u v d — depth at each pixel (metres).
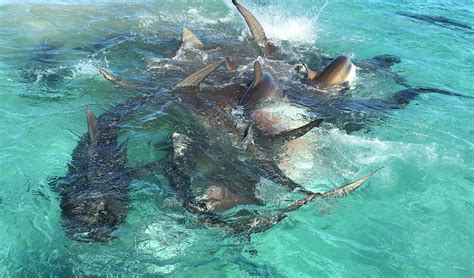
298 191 6.10
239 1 14.98
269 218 5.68
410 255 5.29
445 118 8.40
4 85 8.66
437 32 13.19
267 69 9.56
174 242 5.32
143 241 5.30
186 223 5.54
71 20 12.34
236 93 8.26
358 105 8.59
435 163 6.99
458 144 7.54
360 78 9.73
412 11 15.23
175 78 9.09
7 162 6.56
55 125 7.56
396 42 12.28
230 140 6.88
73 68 9.49
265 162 6.54
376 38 12.51
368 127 7.87
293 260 5.21
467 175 6.76
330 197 6.03
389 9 15.27
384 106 8.68
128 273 4.94
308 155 6.88
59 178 6.21
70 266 4.97
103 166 6.34
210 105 7.79
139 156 6.55
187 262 5.11
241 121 7.34
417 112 8.56
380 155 7.09
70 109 8.05
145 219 5.55
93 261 5.04
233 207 5.74
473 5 16.45
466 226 5.76
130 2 14.40
